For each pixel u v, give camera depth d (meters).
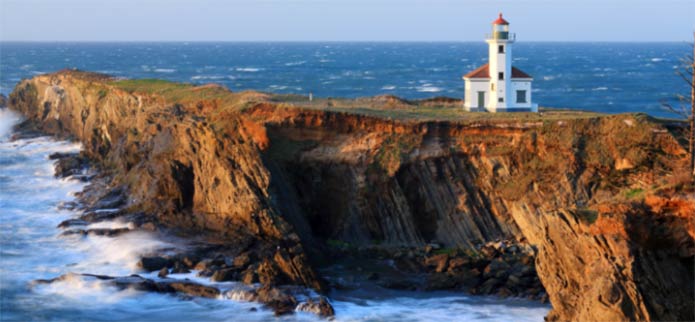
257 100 102.12
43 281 70.06
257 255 74.81
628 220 52.38
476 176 84.81
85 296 67.44
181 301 66.62
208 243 79.31
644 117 81.50
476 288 69.94
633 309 50.25
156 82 142.75
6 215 92.12
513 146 84.62
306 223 83.19
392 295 69.25
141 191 92.12
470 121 86.06
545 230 57.78
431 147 85.44
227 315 63.78
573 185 80.12
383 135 86.06
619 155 80.19
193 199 87.88
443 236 82.75
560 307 55.31
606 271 51.69
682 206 52.34
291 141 87.69
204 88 126.25
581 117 85.81
